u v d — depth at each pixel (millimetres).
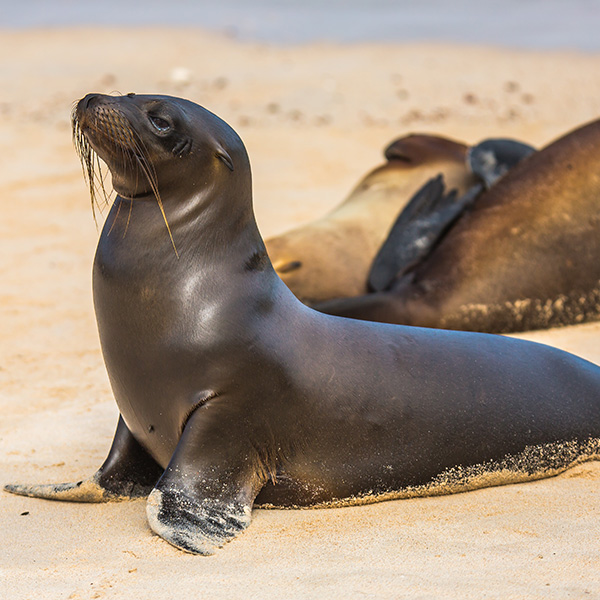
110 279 16375
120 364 16609
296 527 16359
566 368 19500
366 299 29250
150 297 16141
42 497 17969
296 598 13562
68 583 14227
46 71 78688
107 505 17625
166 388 16344
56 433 21797
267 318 16578
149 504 15836
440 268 30219
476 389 18172
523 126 60188
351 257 32875
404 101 67312
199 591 13828
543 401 18734
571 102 66688
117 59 84000
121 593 13828
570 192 30750
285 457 16984
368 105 66312
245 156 16953
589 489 18125
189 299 16125
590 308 30672
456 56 86500
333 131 60188
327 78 74438
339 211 35094
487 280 29812
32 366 27312
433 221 32250
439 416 17781
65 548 15617
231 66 80500
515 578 14180
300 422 16844
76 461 20000
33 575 14555
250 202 17094
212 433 16203
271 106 65750
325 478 17266
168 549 15344
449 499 17828
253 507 17297
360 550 15344
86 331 30797
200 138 16266
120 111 15805
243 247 16797
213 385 16141
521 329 30109
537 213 30531
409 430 17578
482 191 34125
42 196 47969
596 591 13680
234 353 16141
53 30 105188
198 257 16328
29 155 55250
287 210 45125
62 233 42531
